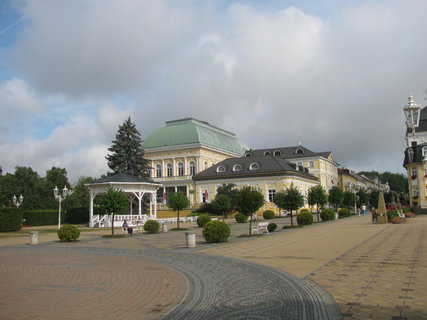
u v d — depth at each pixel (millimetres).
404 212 51031
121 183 46000
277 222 46750
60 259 17594
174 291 10539
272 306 8688
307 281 11195
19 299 9828
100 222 47156
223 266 14641
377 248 18141
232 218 58406
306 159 101188
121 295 10141
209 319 7828
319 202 47094
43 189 92375
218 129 113500
